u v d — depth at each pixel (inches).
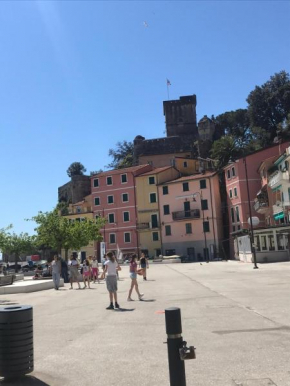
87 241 1664.6
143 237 2822.3
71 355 286.5
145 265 1039.6
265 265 1386.6
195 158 3299.7
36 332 380.2
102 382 224.7
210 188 2637.8
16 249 2620.6
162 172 2886.3
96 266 1102.4
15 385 223.9
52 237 1547.7
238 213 2470.5
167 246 2736.2
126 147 4970.5
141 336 337.7
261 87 3917.3
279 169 1940.2
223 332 335.6
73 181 4429.1
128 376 232.5
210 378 219.8
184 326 367.9
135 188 2898.6
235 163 2481.5
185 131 4308.6
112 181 2979.8
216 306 487.2
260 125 3838.6
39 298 716.7
